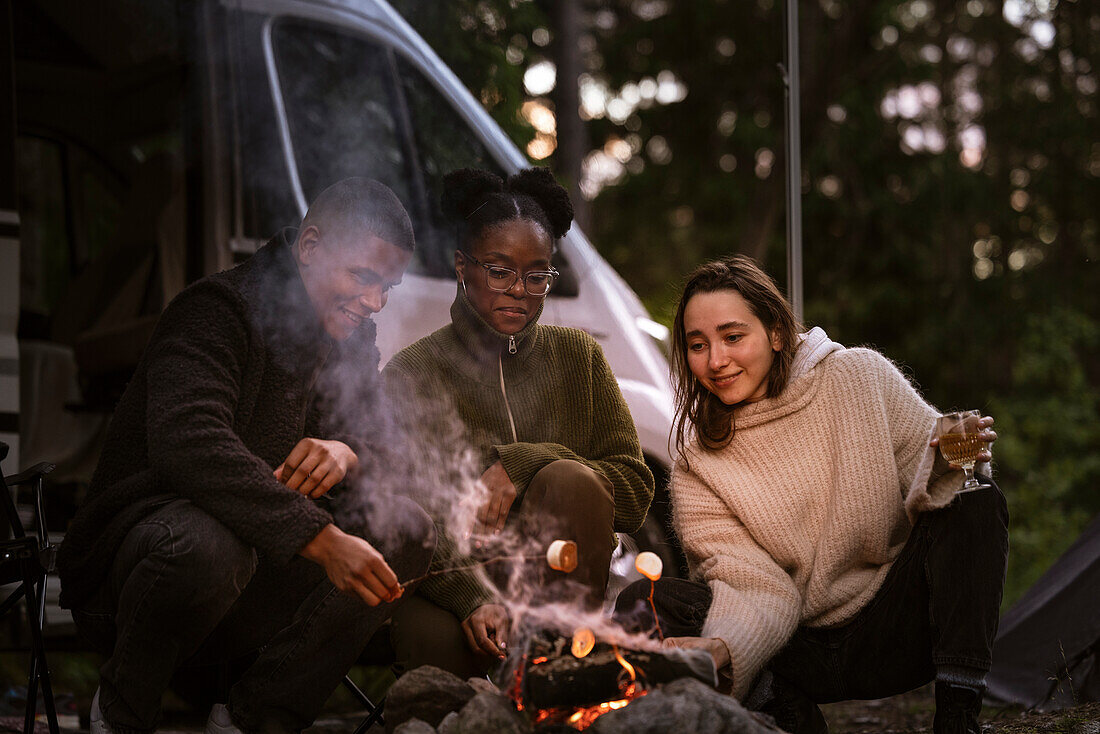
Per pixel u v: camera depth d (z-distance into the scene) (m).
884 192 13.21
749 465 2.78
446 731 1.99
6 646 3.67
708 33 14.25
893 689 2.71
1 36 3.75
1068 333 13.12
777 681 2.75
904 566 2.61
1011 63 13.77
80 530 2.49
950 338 13.06
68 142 4.87
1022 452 12.01
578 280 4.11
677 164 14.76
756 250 13.00
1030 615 4.07
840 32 12.97
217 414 2.37
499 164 4.26
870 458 2.68
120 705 2.39
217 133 4.04
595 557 2.60
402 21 4.34
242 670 3.12
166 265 4.23
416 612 2.61
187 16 4.26
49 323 4.73
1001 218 13.52
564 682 2.02
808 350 2.80
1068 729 3.04
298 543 2.27
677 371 2.88
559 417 2.98
